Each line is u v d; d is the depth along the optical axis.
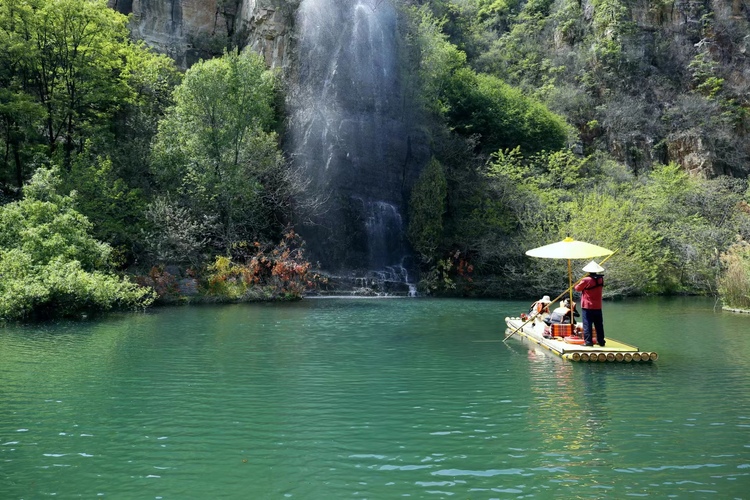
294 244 30.27
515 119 41.56
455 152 37.09
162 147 28.22
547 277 28.86
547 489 5.40
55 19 28.14
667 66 54.38
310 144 32.25
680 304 25.97
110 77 32.06
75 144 30.94
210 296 23.45
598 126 51.03
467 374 10.41
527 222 31.45
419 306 23.72
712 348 13.32
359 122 33.72
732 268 23.27
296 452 6.37
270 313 20.08
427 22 40.53
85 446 6.51
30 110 26.67
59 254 18.75
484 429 7.21
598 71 53.31
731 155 49.44
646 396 8.84
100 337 14.08
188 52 40.47
